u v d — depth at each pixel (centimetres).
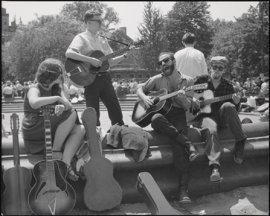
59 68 430
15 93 1652
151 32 1989
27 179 394
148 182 407
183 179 458
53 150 427
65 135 423
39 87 430
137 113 502
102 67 530
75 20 3650
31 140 427
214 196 485
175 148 459
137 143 445
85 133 440
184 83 497
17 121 403
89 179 408
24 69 3700
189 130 492
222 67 498
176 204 458
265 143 516
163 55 494
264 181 517
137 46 554
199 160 475
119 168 442
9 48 3628
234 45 1628
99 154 419
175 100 486
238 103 495
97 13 532
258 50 1630
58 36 3688
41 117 421
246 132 518
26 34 3681
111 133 460
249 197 481
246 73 1716
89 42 529
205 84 486
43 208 389
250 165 517
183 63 569
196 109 500
